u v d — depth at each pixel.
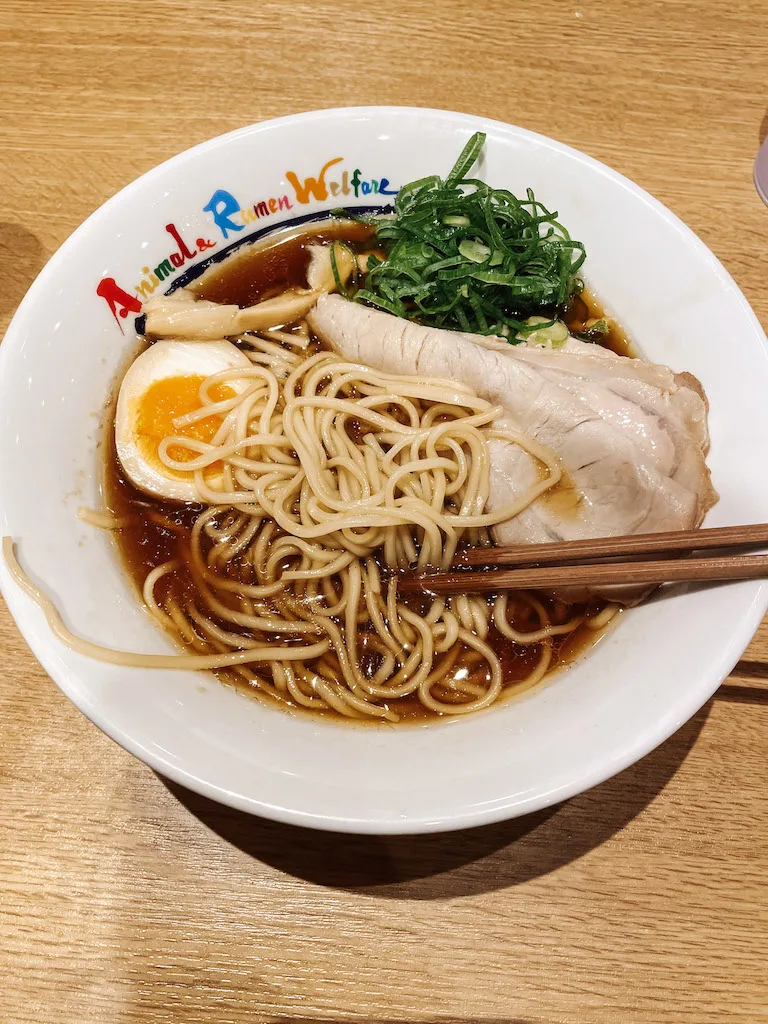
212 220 0.24
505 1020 0.19
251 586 0.23
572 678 0.21
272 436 0.23
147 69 0.30
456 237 0.24
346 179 0.25
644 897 0.20
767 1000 0.20
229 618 0.22
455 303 0.25
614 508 0.22
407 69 0.30
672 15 0.31
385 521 0.22
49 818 0.21
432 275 0.25
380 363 0.24
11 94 0.29
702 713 0.22
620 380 0.22
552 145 0.24
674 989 0.20
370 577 0.23
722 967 0.20
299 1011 0.19
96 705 0.17
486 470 0.23
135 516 0.23
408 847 0.21
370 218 0.26
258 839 0.21
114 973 0.19
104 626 0.19
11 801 0.21
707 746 0.22
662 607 0.20
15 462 0.19
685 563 0.19
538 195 0.25
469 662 0.22
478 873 0.20
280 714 0.20
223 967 0.19
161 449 0.23
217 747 0.17
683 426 0.22
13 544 0.18
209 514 0.23
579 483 0.22
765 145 0.28
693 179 0.29
